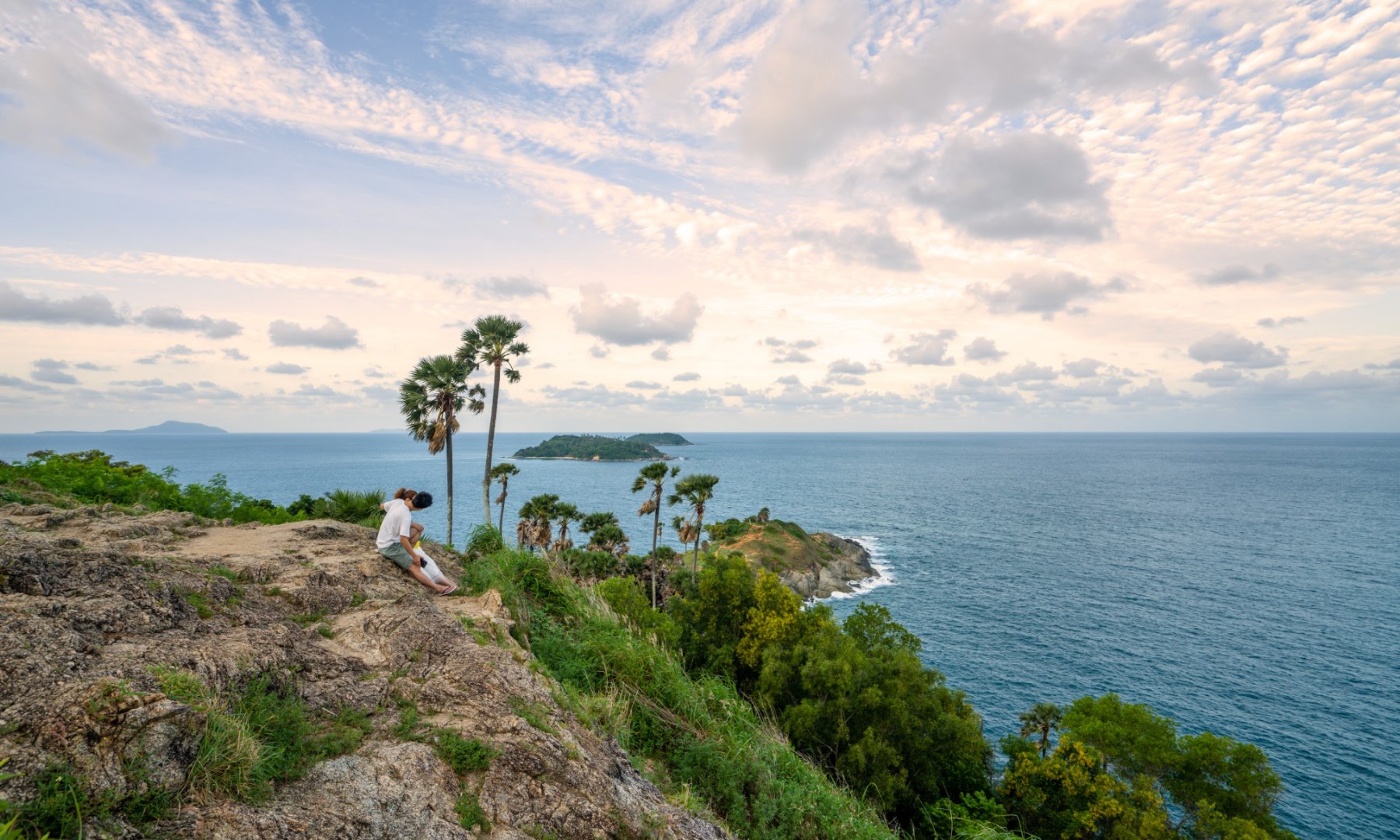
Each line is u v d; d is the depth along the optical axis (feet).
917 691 86.22
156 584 14.99
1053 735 121.80
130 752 9.45
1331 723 138.21
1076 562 294.87
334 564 22.89
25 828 7.95
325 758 12.20
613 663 26.16
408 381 100.07
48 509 29.73
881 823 28.17
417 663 16.55
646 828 14.89
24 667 10.05
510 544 36.19
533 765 14.14
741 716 28.53
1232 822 82.12
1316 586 253.44
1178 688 155.22
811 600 228.84
